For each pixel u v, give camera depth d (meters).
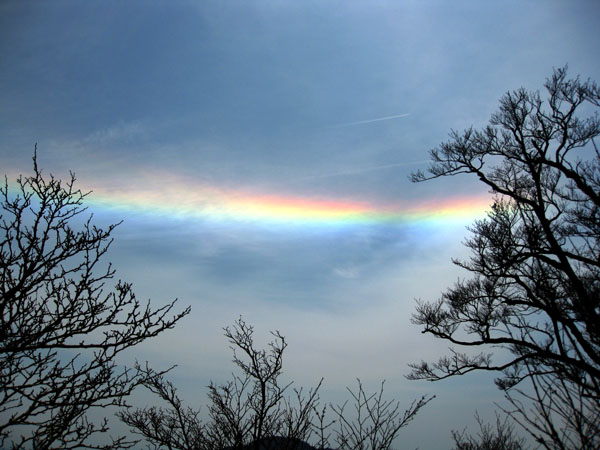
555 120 9.84
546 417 2.13
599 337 2.17
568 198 9.05
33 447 3.47
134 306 4.36
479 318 9.66
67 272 4.24
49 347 3.91
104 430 3.92
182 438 7.07
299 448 6.00
